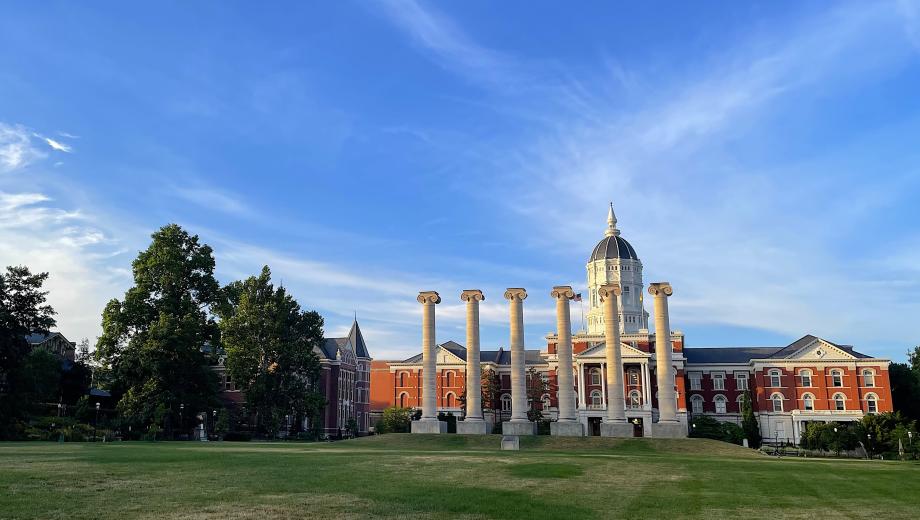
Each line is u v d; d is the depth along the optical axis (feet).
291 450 171.83
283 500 79.51
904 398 405.18
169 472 102.17
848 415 376.89
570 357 283.59
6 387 242.37
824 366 387.75
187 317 273.75
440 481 103.86
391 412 386.52
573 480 111.04
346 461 130.72
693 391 418.31
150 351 262.47
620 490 100.12
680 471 129.39
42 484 84.58
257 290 328.49
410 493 88.28
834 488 108.27
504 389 438.81
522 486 101.40
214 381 300.61
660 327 271.08
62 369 333.21
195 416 301.22
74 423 282.97
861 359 384.27
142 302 280.51
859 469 142.61
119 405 273.75
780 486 109.40
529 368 436.35
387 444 238.07
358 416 490.49
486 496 88.02
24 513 66.59
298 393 320.09
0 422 234.38
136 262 288.30
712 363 418.92
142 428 271.90
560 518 74.23
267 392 308.40
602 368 392.68
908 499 96.89
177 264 285.84
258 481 95.50
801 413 380.78
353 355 485.56
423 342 300.61
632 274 446.60
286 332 327.47
